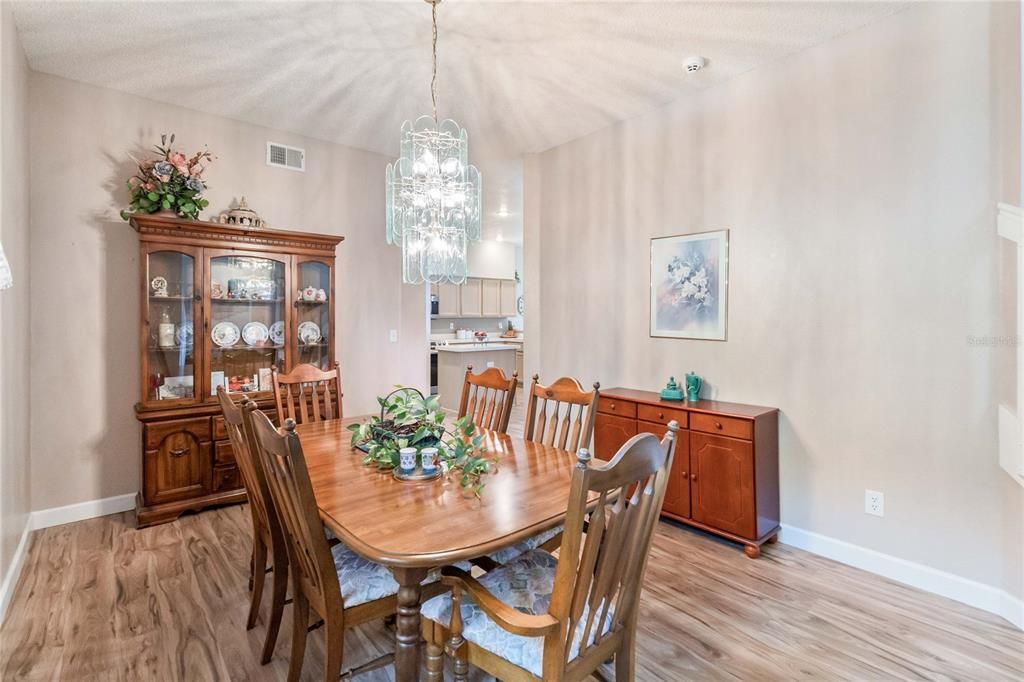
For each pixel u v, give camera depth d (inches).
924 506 93.8
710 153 125.4
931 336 92.7
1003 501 84.8
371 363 175.5
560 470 75.5
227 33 101.7
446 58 111.5
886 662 73.0
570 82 122.3
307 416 112.8
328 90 127.4
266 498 68.5
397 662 53.0
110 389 127.4
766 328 115.7
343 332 168.7
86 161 123.6
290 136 156.3
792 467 111.7
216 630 79.7
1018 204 80.7
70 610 84.6
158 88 126.3
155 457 121.1
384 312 178.7
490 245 373.7
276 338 144.5
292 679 64.7
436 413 84.3
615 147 148.2
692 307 130.0
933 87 91.7
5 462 87.0
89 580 94.3
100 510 125.9
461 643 54.9
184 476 125.0
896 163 96.3
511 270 387.9
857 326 101.8
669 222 134.9
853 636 79.1
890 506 97.8
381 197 177.0
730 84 121.3
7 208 90.2
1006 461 83.9
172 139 129.2
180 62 113.5
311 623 75.6
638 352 143.6
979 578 87.7
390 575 63.1
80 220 123.0
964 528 89.3
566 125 148.8
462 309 357.4
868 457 100.7
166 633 78.8
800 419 110.3
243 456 73.3
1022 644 77.0
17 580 93.7
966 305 88.7
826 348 106.2
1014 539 82.5
